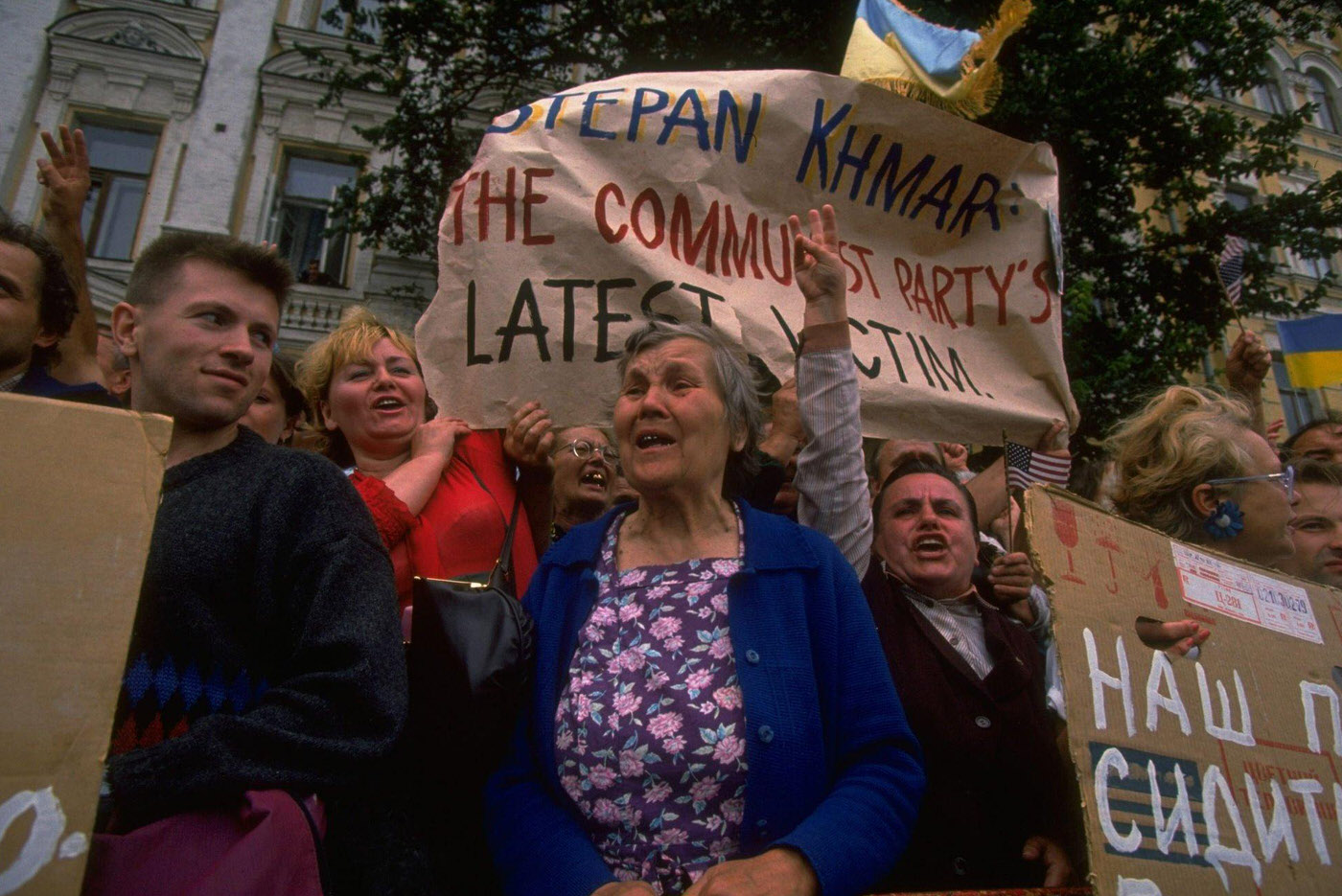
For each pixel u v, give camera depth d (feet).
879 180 8.70
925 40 8.98
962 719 5.79
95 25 36.35
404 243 32.65
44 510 3.20
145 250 5.00
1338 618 6.19
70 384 6.22
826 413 6.60
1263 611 5.78
